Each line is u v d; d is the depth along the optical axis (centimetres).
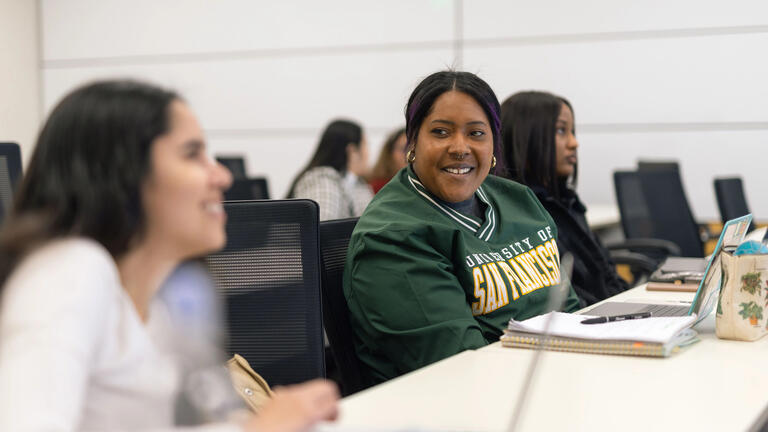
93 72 671
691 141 533
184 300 95
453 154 182
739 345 154
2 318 75
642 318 161
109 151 82
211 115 643
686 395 120
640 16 538
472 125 184
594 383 126
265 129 632
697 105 530
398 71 596
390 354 172
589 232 275
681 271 241
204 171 86
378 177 477
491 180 206
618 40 543
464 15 576
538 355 101
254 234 169
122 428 84
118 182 82
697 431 104
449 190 184
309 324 167
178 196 84
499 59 569
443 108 184
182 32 647
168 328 91
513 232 195
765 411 113
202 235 86
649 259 360
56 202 82
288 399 77
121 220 83
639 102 542
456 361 141
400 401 116
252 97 634
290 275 168
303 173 402
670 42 533
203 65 644
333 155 407
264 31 628
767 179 519
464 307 171
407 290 170
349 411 112
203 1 641
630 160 546
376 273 173
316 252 168
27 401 69
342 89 611
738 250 158
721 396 119
